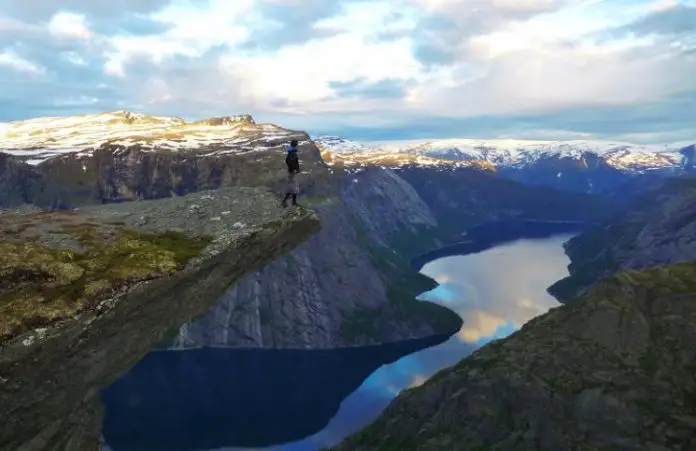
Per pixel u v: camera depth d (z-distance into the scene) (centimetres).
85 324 2286
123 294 2450
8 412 2073
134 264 2620
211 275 2905
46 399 2211
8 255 2438
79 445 2419
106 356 2450
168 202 3638
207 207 3519
